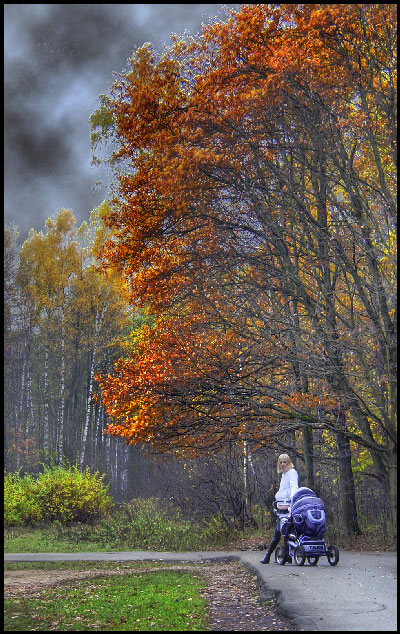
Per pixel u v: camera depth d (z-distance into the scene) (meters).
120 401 18.11
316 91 15.33
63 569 14.57
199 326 17.70
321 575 10.41
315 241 17.41
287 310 17.06
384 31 14.90
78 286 43.97
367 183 15.65
